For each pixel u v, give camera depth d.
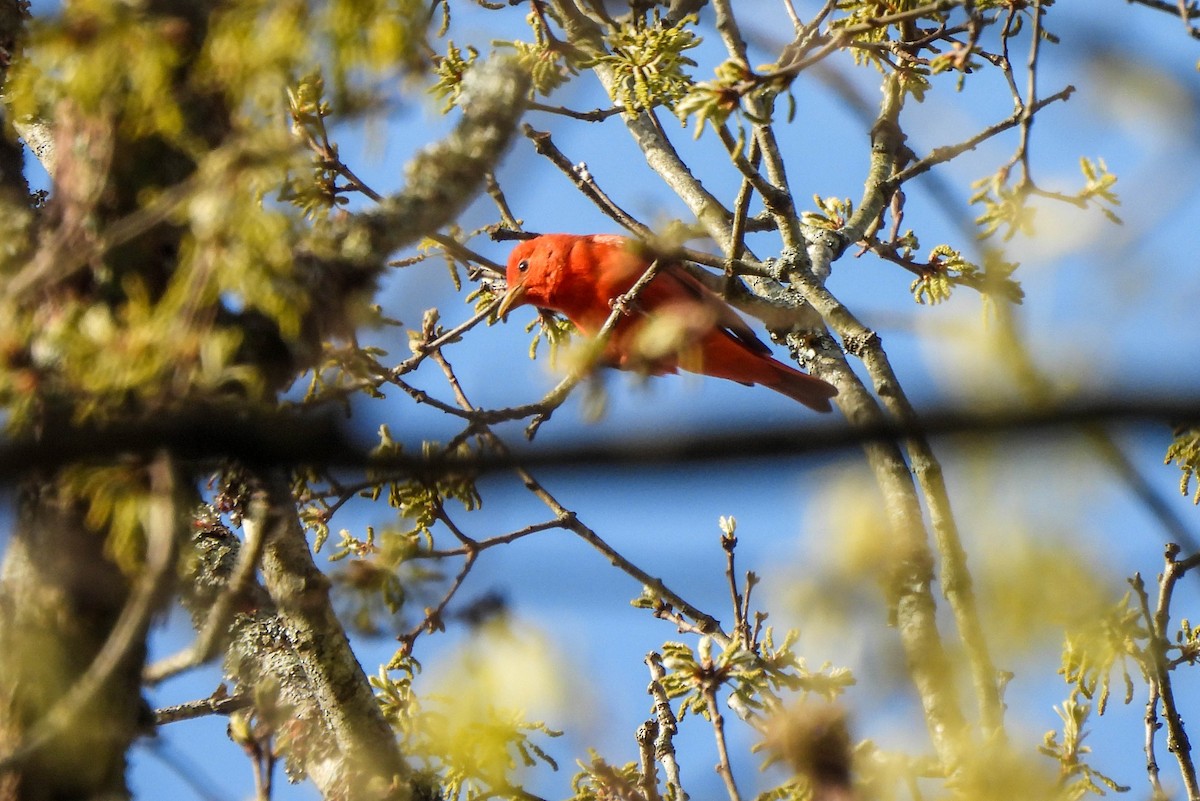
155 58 5.09
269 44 5.15
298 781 8.09
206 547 8.13
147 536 5.33
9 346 4.97
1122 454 4.63
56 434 4.16
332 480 7.45
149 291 5.32
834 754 5.81
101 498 5.04
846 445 3.47
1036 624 4.89
